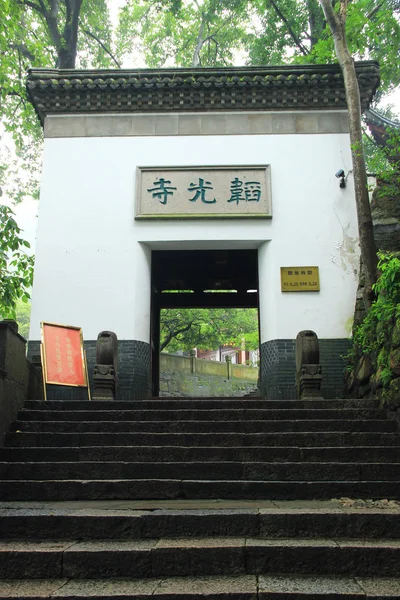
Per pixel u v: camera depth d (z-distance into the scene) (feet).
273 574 13.00
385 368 24.53
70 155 36.55
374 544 13.62
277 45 59.16
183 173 36.11
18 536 14.61
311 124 36.96
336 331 33.40
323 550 13.26
